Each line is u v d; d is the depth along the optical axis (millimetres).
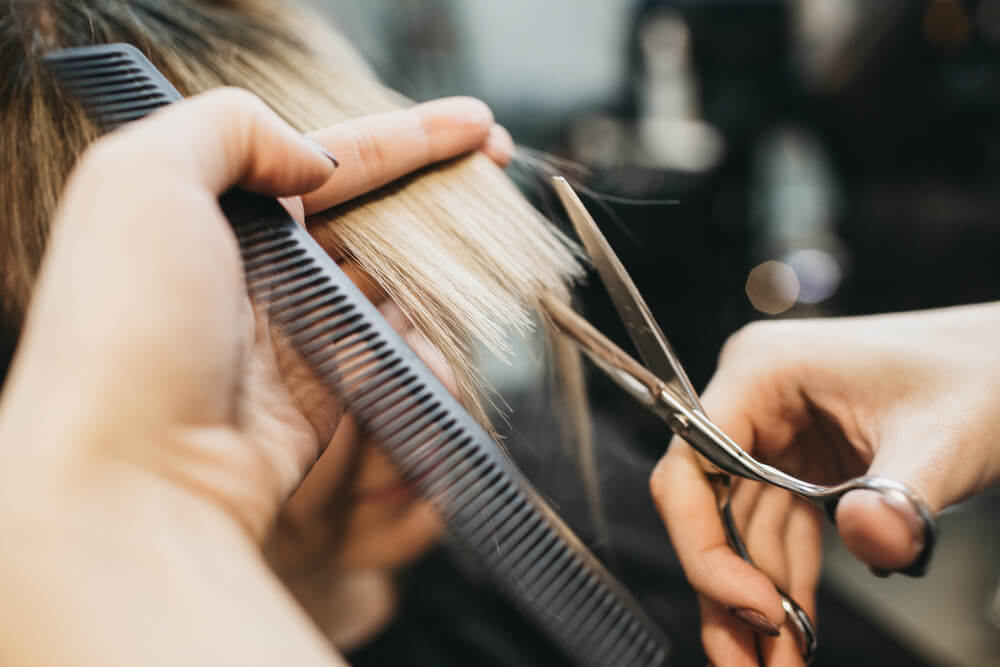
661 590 793
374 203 392
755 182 1471
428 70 1450
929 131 1482
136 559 203
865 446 393
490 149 440
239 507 236
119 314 207
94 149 230
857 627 778
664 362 384
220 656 198
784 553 437
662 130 1425
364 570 700
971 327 386
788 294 1354
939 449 330
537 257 424
